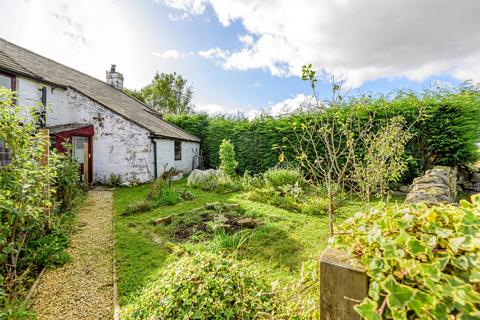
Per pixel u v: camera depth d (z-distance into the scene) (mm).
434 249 760
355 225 1042
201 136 15242
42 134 3811
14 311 2133
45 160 4004
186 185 9352
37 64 10133
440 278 674
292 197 6316
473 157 6754
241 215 5277
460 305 638
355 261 863
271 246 3604
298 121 9055
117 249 3646
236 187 8422
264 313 1638
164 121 15062
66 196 5496
